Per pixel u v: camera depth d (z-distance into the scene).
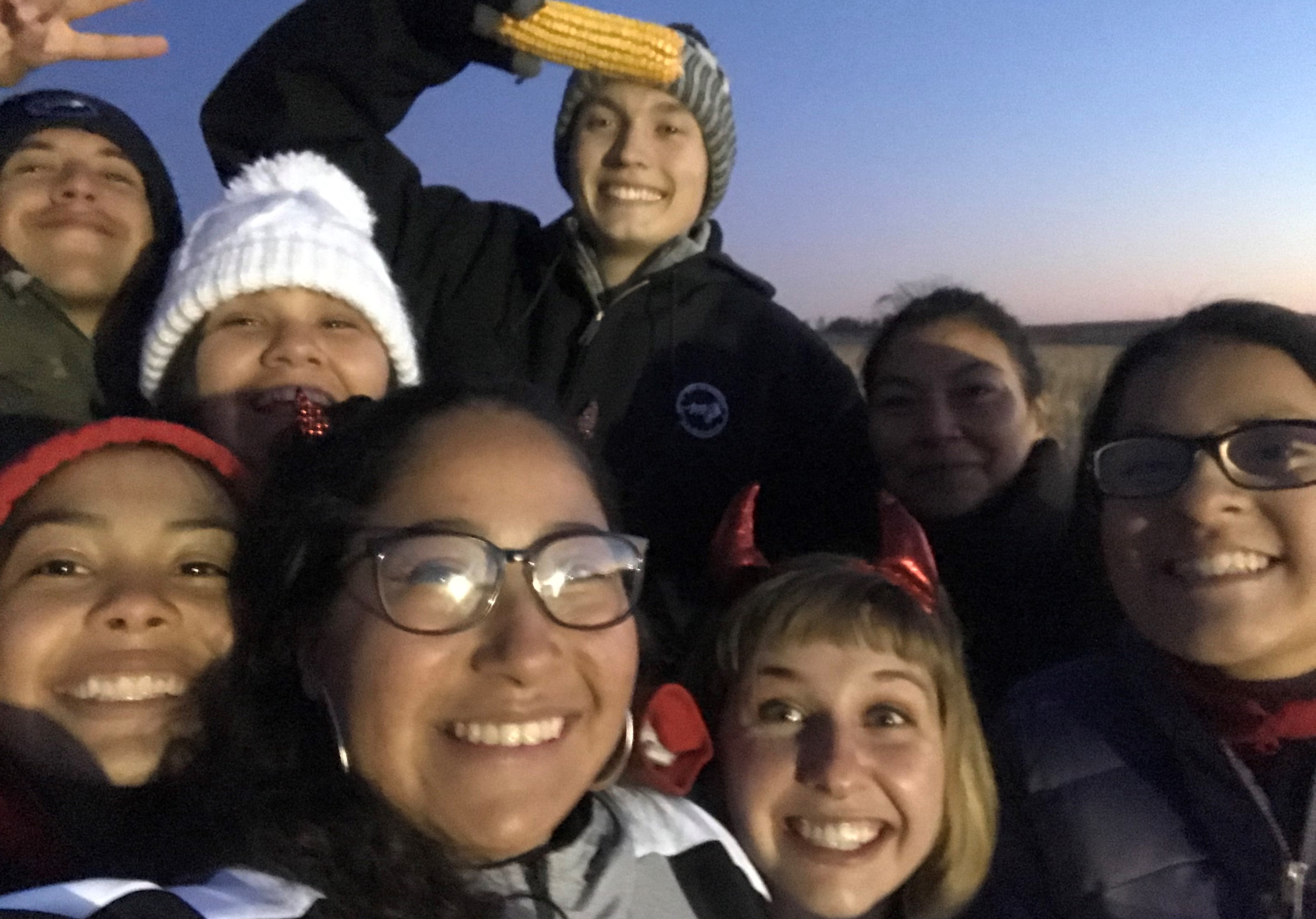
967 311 0.91
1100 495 0.64
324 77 0.91
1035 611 0.85
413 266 1.02
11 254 0.78
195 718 0.51
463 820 0.46
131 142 0.84
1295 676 0.59
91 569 0.51
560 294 1.02
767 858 0.64
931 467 0.88
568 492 0.49
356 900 0.45
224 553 0.54
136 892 0.41
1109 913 0.61
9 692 0.49
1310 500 0.56
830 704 0.63
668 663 0.74
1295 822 0.59
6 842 0.49
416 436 0.49
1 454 0.70
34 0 0.72
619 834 0.54
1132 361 0.64
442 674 0.45
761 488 0.99
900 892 0.67
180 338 0.72
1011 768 0.68
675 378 0.99
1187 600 0.59
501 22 0.89
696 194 1.00
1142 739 0.65
